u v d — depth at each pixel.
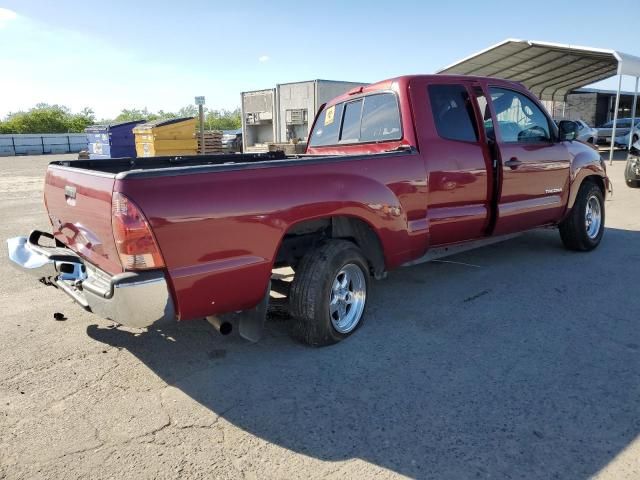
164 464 2.53
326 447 2.65
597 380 3.26
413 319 4.34
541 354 3.64
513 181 5.14
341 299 3.92
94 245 3.20
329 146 5.57
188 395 3.18
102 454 2.61
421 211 4.34
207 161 5.31
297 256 4.01
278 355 3.71
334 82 19.91
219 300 3.11
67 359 3.70
